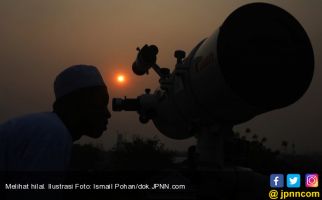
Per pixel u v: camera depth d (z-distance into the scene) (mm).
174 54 2096
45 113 1712
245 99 1554
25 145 1562
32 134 1569
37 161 1503
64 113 1846
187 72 1955
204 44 1844
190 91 1913
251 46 1570
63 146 1575
